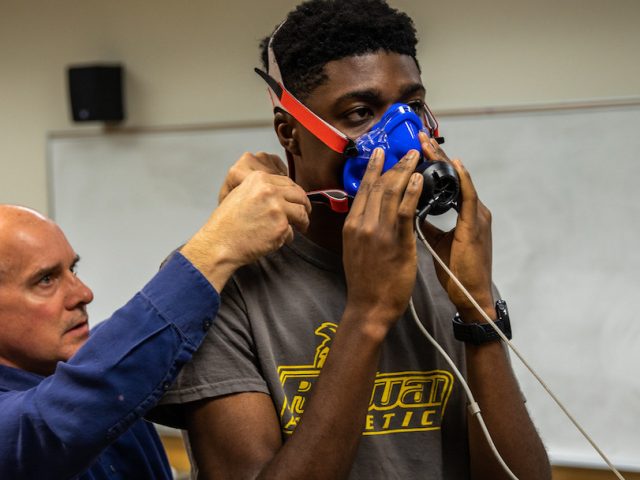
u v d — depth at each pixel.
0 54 3.34
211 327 1.06
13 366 1.26
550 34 2.66
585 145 2.63
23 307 1.23
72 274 1.30
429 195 1.01
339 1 1.09
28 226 1.25
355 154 1.06
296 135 1.12
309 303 1.10
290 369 1.07
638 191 2.59
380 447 1.07
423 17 2.77
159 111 3.13
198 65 3.07
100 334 1.03
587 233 2.65
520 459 1.10
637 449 2.64
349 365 0.98
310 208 1.07
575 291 2.67
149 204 3.15
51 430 1.03
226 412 1.02
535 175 2.69
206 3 3.04
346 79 1.05
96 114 3.10
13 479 1.10
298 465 0.95
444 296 1.18
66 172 3.24
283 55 1.11
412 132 1.05
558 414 2.71
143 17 3.12
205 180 3.07
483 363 1.10
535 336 2.72
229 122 3.02
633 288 2.62
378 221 0.99
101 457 1.30
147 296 1.03
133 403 1.02
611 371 2.65
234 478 1.00
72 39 3.23
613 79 2.62
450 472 1.13
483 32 2.72
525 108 2.68
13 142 3.35
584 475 2.68
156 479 1.40
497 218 2.73
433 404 1.12
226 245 1.03
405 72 1.07
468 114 2.73
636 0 2.57
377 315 0.99
